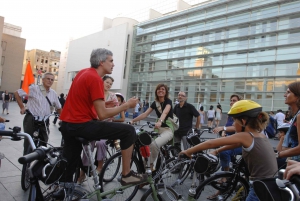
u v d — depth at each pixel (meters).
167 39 31.62
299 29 20.61
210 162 2.71
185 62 29.09
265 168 2.40
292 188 1.25
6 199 3.26
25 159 1.64
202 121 20.14
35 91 4.10
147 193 2.92
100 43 40.81
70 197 2.37
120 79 35.78
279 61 21.39
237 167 3.15
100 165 4.29
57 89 54.97
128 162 2.57
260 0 23.03
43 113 4.08
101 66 2.57
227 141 2.46
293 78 20.62
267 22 22.56
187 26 29.58
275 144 10.83
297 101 2.81
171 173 3.57
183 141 5.19
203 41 27.50
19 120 13.03
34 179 1.95
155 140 3.95
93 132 2.37
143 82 34.25
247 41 23.72
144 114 4.56
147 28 35.00
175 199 3.16
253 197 2.29
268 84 21.91
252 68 23.14
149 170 2.95
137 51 36.00
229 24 25.16
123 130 2.46
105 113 2.33
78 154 2.59
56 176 2.03
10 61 49.09
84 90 2.38
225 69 25.08
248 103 2.59
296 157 2.55
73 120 2.38
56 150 2.12
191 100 27.38
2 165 4.68
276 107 21.17
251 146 2.44
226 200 3.14
